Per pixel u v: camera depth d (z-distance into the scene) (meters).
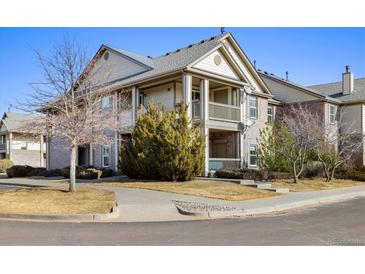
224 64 22.42
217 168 21.61
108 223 9.17
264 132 23.81
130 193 14.14
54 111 15.51
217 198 13.38
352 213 11.27
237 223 9.31
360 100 30.12
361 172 25.22
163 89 22.47
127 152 20.03
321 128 22.95
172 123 18.62
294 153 20.78
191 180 18.78
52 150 29.64
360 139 29.66
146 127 19.14
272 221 9.66
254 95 25.91
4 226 8.55
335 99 30.59
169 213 10.60
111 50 25.56
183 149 18.19
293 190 17.05
